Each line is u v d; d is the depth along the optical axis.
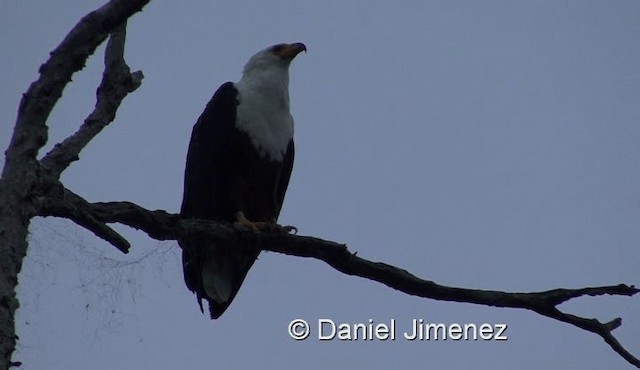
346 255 11.02
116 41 10.17
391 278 10.91
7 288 7.55
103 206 10.05
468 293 10.76
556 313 10.64
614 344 10.59
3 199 7.98
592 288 10.70
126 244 9.41
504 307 10.78
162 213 10.77
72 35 8.20
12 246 7.81
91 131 9.83
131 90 10.28
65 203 9.12
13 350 7.35
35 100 8.23
